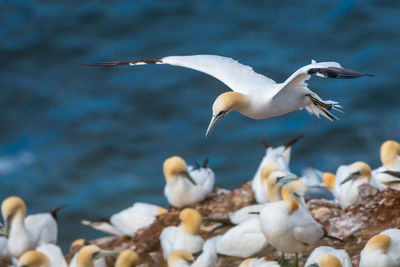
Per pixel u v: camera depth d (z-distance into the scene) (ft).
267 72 121.39
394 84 110.83
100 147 99.45
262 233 43.24
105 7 149.79
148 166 94.02
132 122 106.32
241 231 43.65
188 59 37.91
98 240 56.80
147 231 52.24
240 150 95.61
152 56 132.16
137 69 123.54
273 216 39.75
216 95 113.70
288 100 36.01
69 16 147.84
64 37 139.85
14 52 133.69
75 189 89.04
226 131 100.58
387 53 123.75
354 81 111.45
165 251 47.19
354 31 133.28
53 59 131.54
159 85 117.39
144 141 100.73
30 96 116.57
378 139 95.66
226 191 60.03
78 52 134.21
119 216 56.65
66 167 94.27
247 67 37.86
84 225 80.53
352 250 42.83
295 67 122.62
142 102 112.47
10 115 110.42
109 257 49.70
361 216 45.52
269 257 44.60
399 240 36.27
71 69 126.93
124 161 95.55
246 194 55.16
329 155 92.68
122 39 139.13
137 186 88.94
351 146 94.53
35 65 128.88
